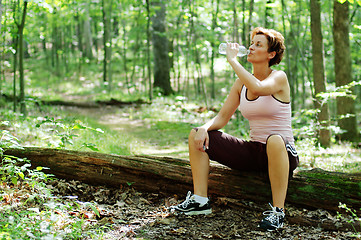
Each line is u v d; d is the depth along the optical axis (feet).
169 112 36.96
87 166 12.03
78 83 59.93
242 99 10.39
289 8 39.40
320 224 9.87
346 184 10.43
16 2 25.05
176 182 11.63
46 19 49.90
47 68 69.15
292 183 10.75
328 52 43.62
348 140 27.71
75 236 8.49
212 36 37.50
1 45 26.43
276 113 10.03
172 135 27.81
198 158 10.32
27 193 10.43
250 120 10.45
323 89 23.82
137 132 29.09
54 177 12.12
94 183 12.07
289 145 9.81
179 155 20.16
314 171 11.02
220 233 9.47
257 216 10.53
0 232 7.29
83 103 42.42
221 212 10.81
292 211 10.43
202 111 37.68
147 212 10.72
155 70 51.03
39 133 19.61
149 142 24.85
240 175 11.08
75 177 12.07
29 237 7.89
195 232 9.56
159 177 11.73
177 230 9.53
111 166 11.97
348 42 27.45
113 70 69.67
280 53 10.34
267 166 10.35
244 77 9.53
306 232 9.62
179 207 10.30
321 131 23.35
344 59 27.45
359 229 9.55
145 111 37.99
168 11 49.44
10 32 24.77
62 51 63.26
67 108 39.73
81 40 78.64
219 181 11.18
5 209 8.88
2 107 32.09
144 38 51.88
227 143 10.34
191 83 59.72
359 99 55.01
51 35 71.41
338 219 9.84
